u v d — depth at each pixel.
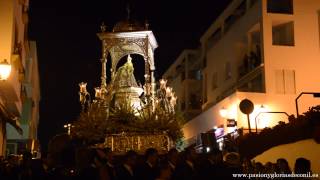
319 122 12.91
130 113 19.72
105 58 25.06
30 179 9.03
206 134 18.02
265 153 16.16
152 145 19.50
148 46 25.14
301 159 10.91
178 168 10.44
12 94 18.80
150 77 24.72
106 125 19.48
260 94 28.03
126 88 24.25
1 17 17.05
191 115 47.59
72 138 9.14
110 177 9.21
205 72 41.75
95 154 9.02
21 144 35.38
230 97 28.27
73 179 8.74
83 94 21.41
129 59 25.77
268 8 29.61
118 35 25.17
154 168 9.84
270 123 27.61
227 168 10.74
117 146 19.38
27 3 22.92
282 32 30.81
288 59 29.09
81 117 19.83
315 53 29.44
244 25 32.16
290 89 28.73
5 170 10.03
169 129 19.89
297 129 13.92
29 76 35.12
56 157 8.77
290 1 30.02
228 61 35.22
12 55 17.36
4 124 21.78
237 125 26.91
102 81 24.52
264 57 28.84
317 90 28.92
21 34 21.19
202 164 10.56
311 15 29.84
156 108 20.55
